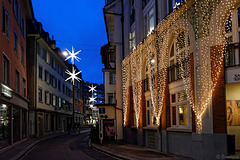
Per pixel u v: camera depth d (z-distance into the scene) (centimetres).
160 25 1301
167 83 1256
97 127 2039
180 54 1166
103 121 2042
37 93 2814
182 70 1116
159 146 1288
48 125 3328
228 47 874
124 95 2016
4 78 1548
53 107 3591
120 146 1631
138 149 1423
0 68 1374
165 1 1320
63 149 1589
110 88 2841
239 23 863
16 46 1891
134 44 1908
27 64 2753
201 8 963
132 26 1928
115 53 2308
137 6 1739
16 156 1186
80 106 6275
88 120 7412
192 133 979
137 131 1694
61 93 4197
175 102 1197
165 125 1243
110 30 2672
